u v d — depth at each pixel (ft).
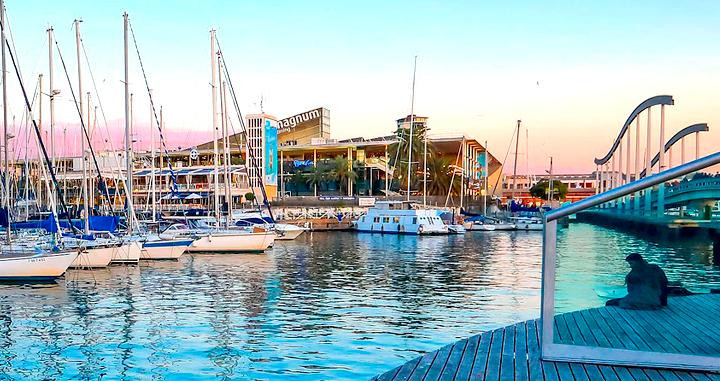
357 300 74.74
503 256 134.10
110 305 71.10
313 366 45.62
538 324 35.70
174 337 54.80
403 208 235.20
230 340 53.67
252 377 42.98
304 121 506.07
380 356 48.39
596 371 25.89
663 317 26.21
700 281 25.84
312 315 64.90
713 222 25.55
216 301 74.02
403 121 406.00
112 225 107.65
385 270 107.24
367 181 396.57
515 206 299.58
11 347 51.29
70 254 90.38
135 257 110.11
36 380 42.32
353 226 239.30
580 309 27.09
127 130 124.77
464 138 378.53
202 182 371.97
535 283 89.76
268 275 99.35
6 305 70.90
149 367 45.47
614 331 26.76
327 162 392.68
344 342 52.80
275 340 53.57
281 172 386.93
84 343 52.75
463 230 218.38
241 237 136.56
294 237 185.98
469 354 28.86
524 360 27.68
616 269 26.68
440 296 77.71
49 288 83.56
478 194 385.70
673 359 26.04
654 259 26.30
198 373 43.98
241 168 264.93
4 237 101.30
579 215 26.99
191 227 155.43
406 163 333.62
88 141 131.44
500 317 63.77
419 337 54.60
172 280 92.53
